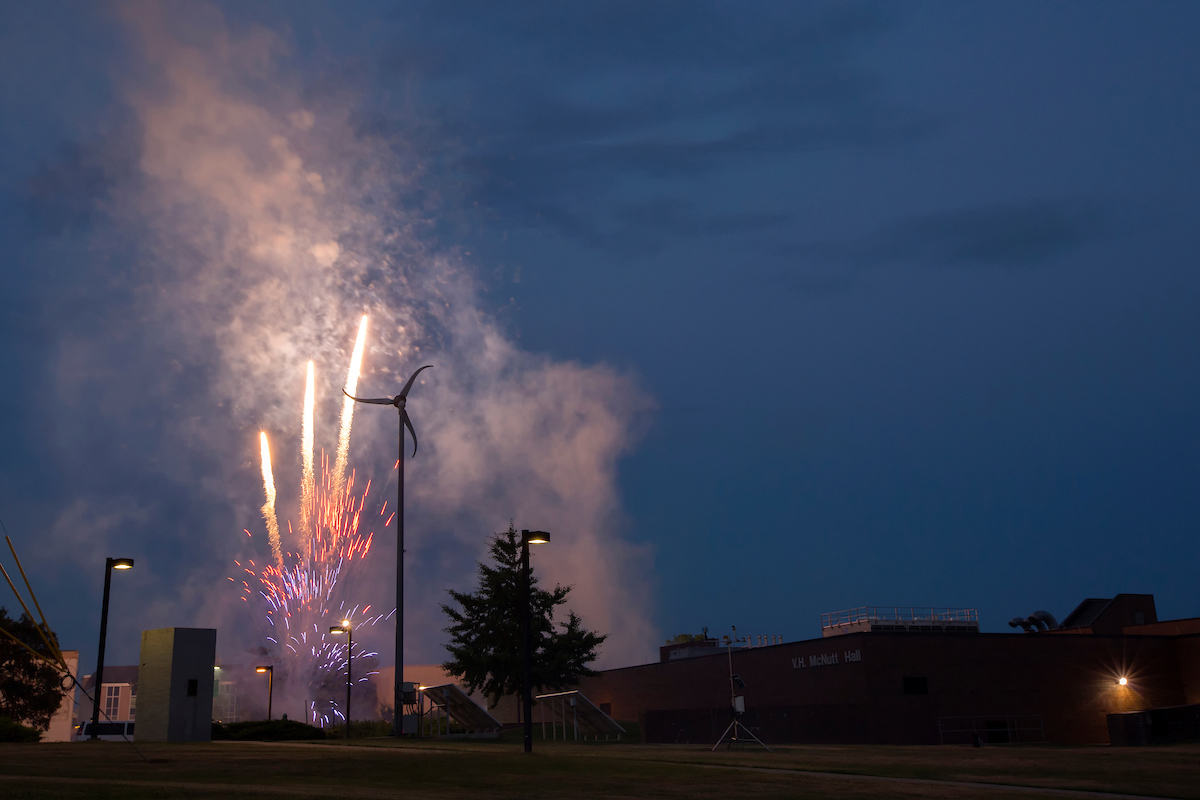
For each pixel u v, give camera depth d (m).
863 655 48.78
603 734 48.38
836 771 19.94
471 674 52.09
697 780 17.42
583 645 53.69
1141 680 54.81
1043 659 52.56
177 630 30.53
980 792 15.95
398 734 35.62
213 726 35.19
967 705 50.28
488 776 17.58
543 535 26.34
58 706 61.72
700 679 61.62
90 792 11.94
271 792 13.04
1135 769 20.69
